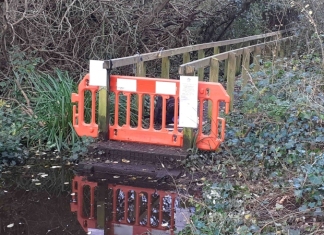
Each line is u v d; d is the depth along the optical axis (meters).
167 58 10.13
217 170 7.55
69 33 11.19
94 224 6.59
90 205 7.06
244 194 6.64
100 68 8.18
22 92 10.05
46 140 9.11
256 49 11.54
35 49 11.06
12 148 8.31
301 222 6.05
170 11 13.46
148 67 12.55
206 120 9.41
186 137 7.95
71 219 6.70
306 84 9.01
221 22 16.05
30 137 9.06
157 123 9.62
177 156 7.80
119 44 12.15
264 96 8.38
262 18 17.59
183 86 7.82
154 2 12.72
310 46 12.73
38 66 11.05
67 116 9.15
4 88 10.48
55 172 8.03
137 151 7.96
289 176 6.90
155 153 7.88
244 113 8.36
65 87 9.57
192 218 6.34
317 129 7.65
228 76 9.70
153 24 12.87
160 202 7.06
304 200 6.34
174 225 6.50
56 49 11.22
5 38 10.75
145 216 6.73
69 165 8.28
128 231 6.43
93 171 7.98
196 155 7.89
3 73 10.73
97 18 11.86
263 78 9.48
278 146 7.53
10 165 8.25
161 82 8.02
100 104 8.30
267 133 7.77
